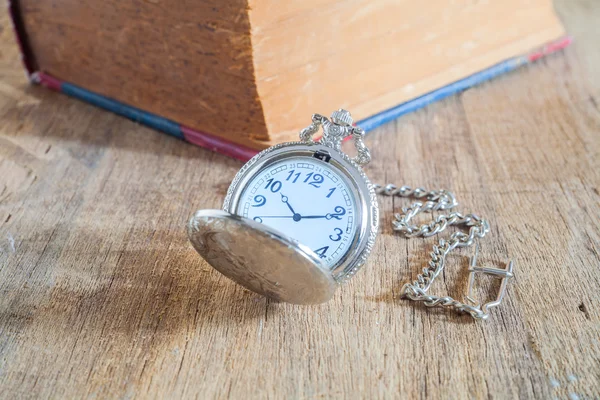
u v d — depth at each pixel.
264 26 0.31
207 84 0.34
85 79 0.39
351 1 0.33
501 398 0.25
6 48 0.44
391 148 0.35
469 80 0.39
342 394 0.25
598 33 0.44
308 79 0.33
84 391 0.25
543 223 0.31
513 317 0.27
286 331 0.27
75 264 0.29
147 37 0.34
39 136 0.36
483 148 0.35
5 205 0.32
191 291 0.28
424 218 0.31
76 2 0.36
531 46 0.41
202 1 0.31
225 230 0.24
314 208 0.27
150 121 0.37
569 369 0.26
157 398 0.25
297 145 0.28
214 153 0.35
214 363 0.26
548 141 0.35
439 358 0.26
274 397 0.25
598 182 0.33
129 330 0.27
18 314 0.27
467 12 0.38
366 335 0.27
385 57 0.36
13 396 0.25
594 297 0.28
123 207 0.32
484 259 0.29
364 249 0.27
